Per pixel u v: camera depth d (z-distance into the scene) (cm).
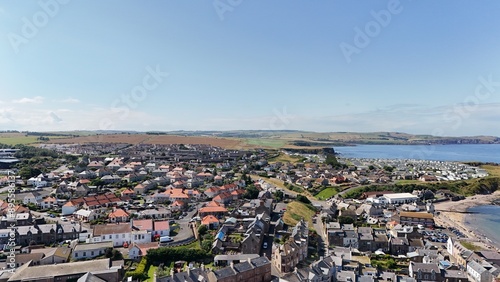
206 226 15488
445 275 11869
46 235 13838
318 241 15762
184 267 11700
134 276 10731
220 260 11775
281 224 16625
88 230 14512
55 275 10088
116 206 19600
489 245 16700
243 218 17362
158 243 13350
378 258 14000
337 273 11419
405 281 11269
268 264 11412
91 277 9669
